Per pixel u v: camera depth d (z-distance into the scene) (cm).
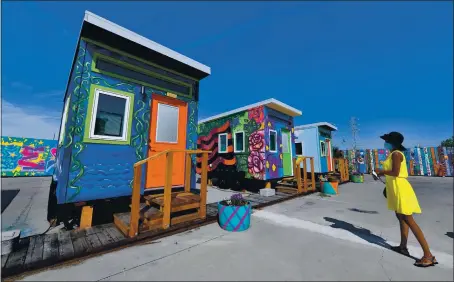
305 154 1195
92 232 360
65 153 363
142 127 464
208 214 473
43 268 249
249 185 900
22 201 653
